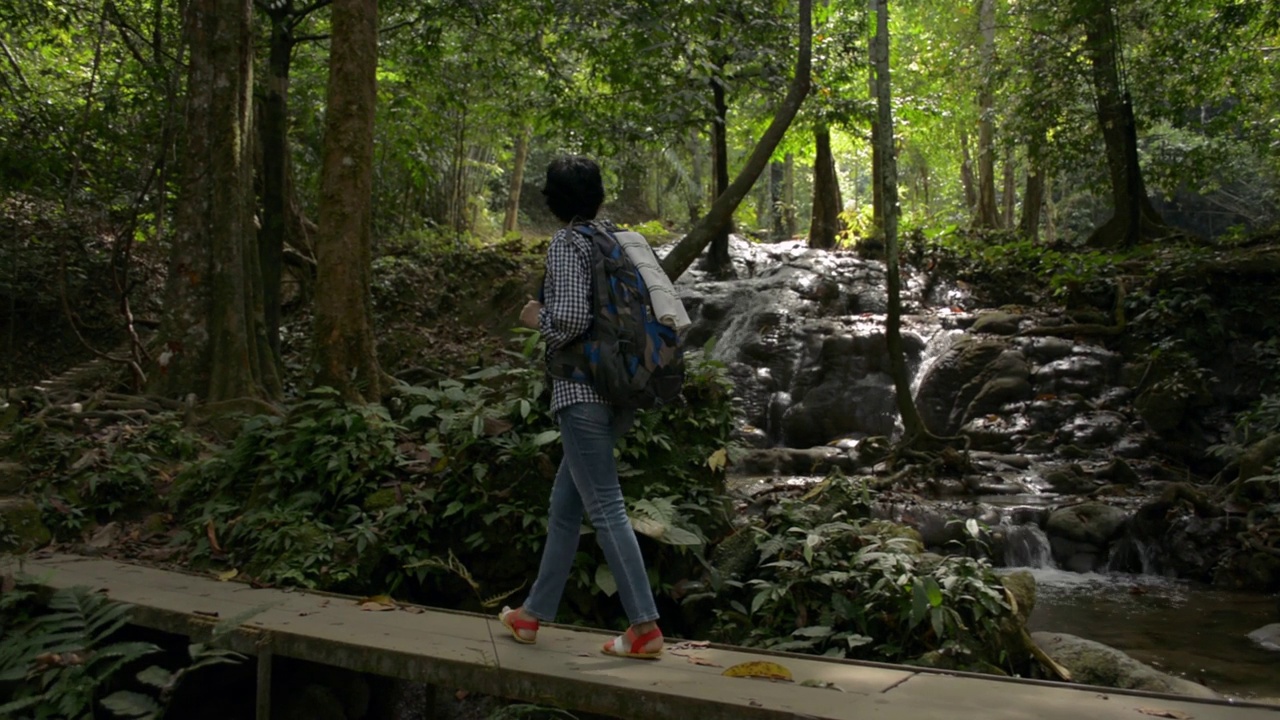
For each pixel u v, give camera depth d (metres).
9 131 11.68
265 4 10.88
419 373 10.29
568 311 3.13
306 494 5.19
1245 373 11.62
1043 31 17.50
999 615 4.42
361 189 6.76
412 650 3.29
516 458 5.12
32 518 5.31
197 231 8.13
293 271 15.26
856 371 13.07
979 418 11.59
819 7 14.73
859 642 4.30
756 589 5.00
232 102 8.06
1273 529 7.84
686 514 5.26
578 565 4.91
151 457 6.27
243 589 4.39
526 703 3.69
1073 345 12.21
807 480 9.76
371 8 6.89
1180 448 10.70
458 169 22.33
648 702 2.87
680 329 3.27
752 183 8.32
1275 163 21.66
